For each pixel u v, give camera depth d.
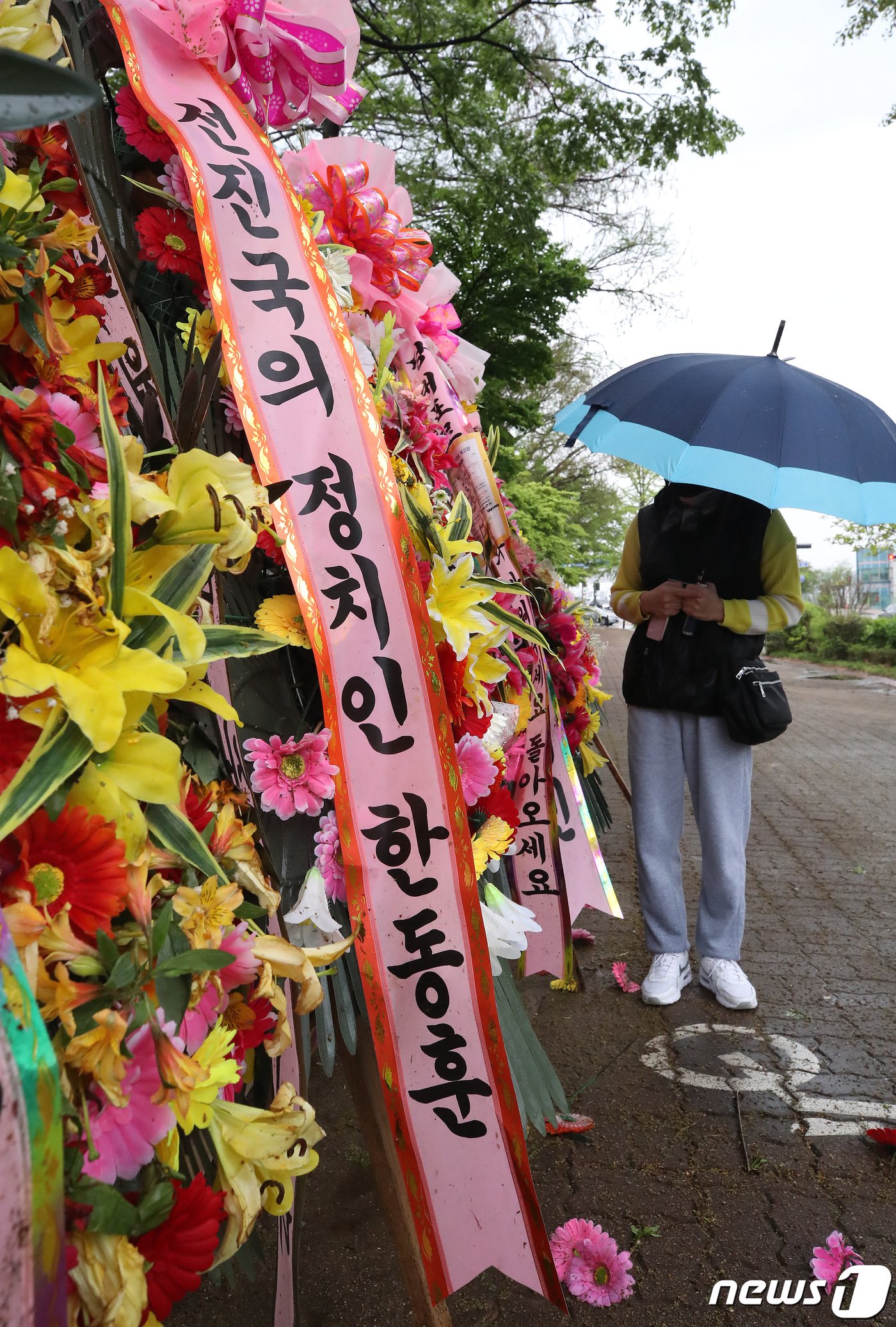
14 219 0.79
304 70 1.33
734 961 2.76
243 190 1.10
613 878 3.97
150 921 0.67
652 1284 1.62
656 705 2.68
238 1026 0.83
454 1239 1.03
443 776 1.05
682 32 8.02
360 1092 1.21
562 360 20.62
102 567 0.71
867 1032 2.57
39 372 0.83
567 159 8.84
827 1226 1.78
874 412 2.65
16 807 0.63
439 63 8.30
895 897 3.81
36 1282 0.50
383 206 1.61
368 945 1.02
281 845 1.20
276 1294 1.05
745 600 2.62
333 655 1.03
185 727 0.95
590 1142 2.03
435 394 1.75
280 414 1.05
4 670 0.64
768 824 5.10
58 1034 0.63
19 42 0.82
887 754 7.88
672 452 2.45
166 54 1.15
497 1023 1.04
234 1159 0.77
